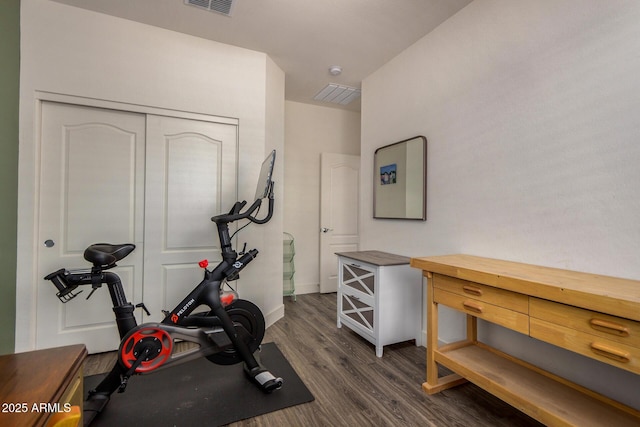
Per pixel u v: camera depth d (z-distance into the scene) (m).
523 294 1.36
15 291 2.11
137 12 2.30
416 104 2.61
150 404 1.71
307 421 1.58
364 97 3.35
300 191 4.14
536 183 1.72
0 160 1.93
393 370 2.10
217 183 2.70
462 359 1.79
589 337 1.13
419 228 2.56
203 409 1.67
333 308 3.53
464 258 1.96
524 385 1.51
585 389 1.46
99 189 2.38
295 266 4.11
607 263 1.43
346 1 2.14
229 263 1.96
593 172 1.49
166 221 2.54
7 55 1.99
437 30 2.41
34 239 2.17
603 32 1.45
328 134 4.32
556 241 1.63
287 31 2.51
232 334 1.88
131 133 2.46
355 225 4.41
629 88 1.37
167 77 2.51
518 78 1.82
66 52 2.24
